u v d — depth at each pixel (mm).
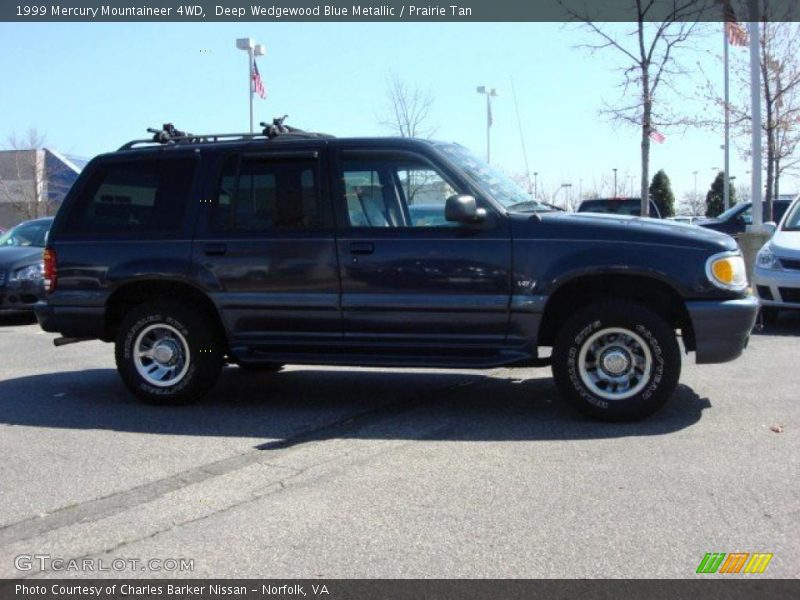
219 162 6562
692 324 5715
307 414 6469
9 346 10422
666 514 4184
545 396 6883
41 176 47156
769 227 12148
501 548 3834
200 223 6531
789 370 7613
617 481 4676
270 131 6605
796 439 5410
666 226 5898
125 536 4086
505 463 5059
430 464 5078
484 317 5965
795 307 9914
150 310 6684
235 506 4461
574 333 5855
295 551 3865
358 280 6160
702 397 6594
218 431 6004
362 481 4801
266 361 6500
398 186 6207
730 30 15328
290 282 6305
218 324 6773
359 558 3773
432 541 3930
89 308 6750
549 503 4367
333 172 6301
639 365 5840
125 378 6812
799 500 4344
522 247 5867
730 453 5137
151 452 5488
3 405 6941
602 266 5730
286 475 4957
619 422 5898
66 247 6812
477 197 6023
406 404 6750
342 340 6293
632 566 3635
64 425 6238
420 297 6051
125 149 6977
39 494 4707
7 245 13633
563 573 3584
